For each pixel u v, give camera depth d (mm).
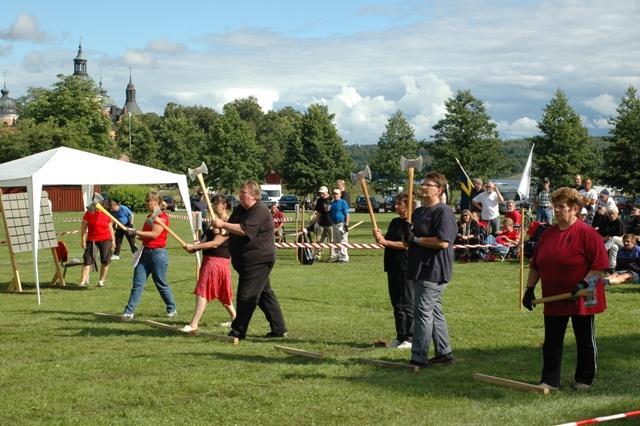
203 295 10328
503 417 6152
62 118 79938
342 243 20469
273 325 10016
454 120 64375
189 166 90250
